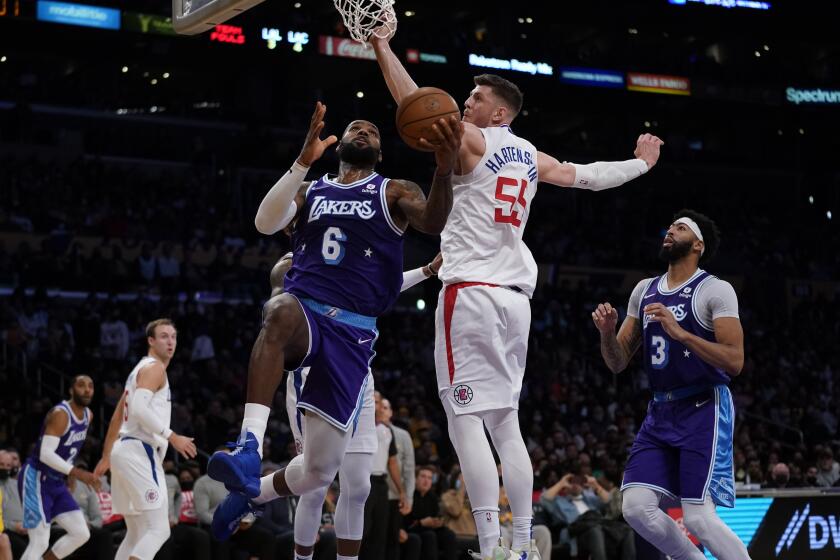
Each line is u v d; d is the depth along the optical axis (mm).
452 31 32500
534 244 29734
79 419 9219
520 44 33625
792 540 7672
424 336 23344
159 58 31469
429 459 13867
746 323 28547
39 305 20531
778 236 33875
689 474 5672
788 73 36656
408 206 4508
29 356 18516
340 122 33406
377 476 10570
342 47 30797
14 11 27344
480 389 4914
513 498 4953
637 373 23312
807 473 16906
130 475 7453
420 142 4199
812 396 24531
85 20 27875
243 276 24188
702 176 36625
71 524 9180
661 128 38625
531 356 23188
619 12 33906
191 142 31609
